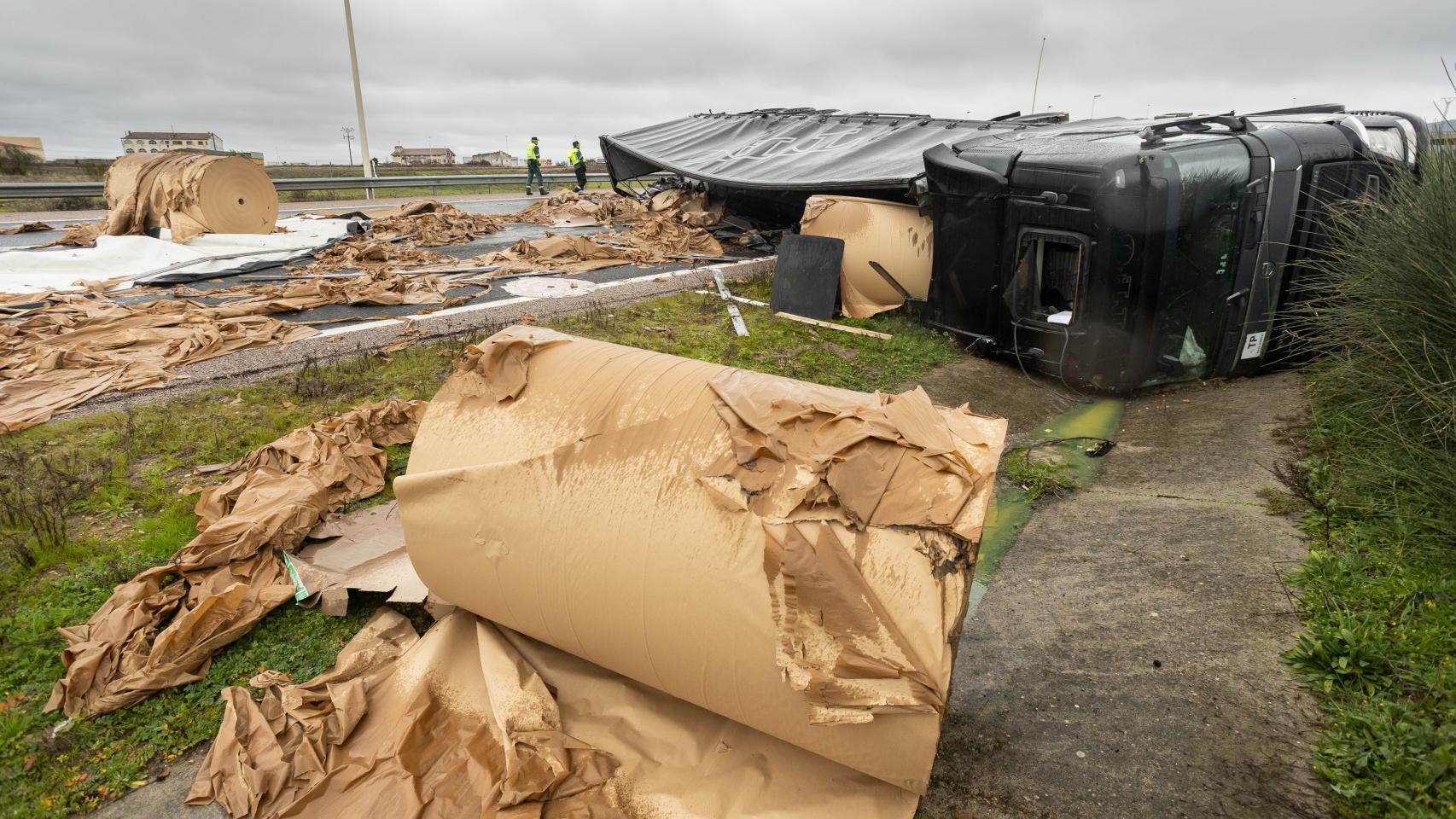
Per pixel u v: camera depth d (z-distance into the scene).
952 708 3.37
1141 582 4.14
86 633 3.72
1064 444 6.75
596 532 2.86
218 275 11.80
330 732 3.15
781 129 16.55
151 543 4.53
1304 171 7.39
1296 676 3.15
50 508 4.76
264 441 5.89
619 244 15.52
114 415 6.19
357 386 7.03
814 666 2.44
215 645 3.73
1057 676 3.49
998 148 8.34
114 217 14.18
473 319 9.44
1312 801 2.60
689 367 3.24
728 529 2.63
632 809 2.80
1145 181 6.86
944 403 7.71
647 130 19.91
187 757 3.24
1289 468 5.06
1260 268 7.44
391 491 5.31
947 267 8.97
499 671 3.26
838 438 2.69
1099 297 7.40
